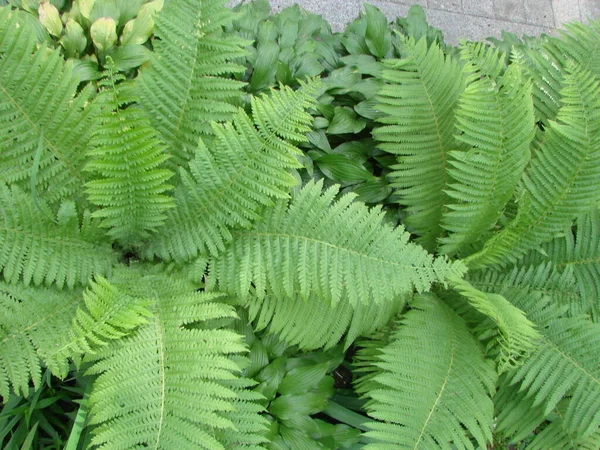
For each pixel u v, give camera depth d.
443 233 2.44
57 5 2.40
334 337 2.11
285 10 2.68
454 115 2.22
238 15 1.88
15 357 1.72
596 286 2.37
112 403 1.62
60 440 1.97
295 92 1.80
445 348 2.08
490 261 2.36
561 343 2.18
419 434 1.84
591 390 2.09
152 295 1.94
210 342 1.71
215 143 1.86
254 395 1.84
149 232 2.10
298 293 2.09
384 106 2.28
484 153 2.07
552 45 2.55
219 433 1.78
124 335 1.77
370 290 2.13
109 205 1.91
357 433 2.19
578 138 2.11
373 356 2.21
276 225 1.97
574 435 2.21
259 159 1.84
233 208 1.94
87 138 1.93
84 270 1.98
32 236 1.85
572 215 2.28
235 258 1.99
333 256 1.90
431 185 2.35
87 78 2.24
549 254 2.48
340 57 2.66
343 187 2.44
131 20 2.35
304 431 2.10
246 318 2.19
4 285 1.82
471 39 3.54
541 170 2.23
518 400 2.28
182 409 1.62
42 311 1.83
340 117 2.46
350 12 3.26
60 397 2.04
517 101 2.00
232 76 2.37
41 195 1.95
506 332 1.88
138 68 2.34
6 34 1.72
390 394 1.89
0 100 1.78
